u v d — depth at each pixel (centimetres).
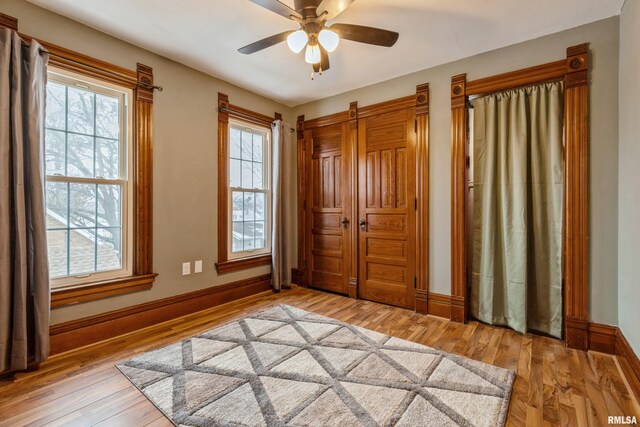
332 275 376
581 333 222
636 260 180
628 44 193
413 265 309
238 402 159
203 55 271
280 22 223
